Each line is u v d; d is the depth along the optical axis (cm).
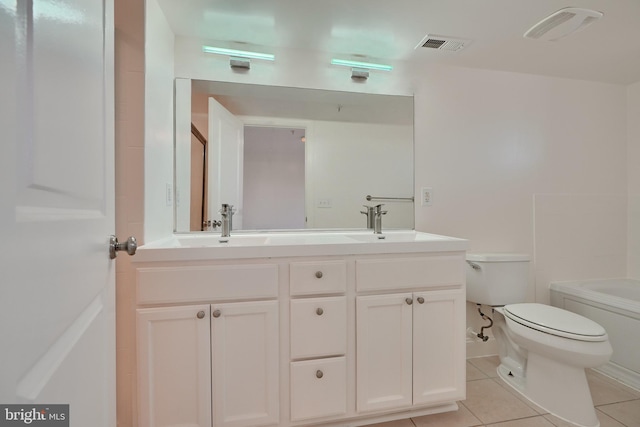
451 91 200
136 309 113
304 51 181
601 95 226
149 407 113
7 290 34
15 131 36
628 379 174
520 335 156
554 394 148
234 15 147
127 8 122
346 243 131
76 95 54
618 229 231
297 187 185
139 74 124
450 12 145
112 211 75
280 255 124
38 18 41
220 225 175
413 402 137
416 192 196
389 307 134
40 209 42
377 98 192
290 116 183
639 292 212
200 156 171
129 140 124
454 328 142
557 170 219
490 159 207
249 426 120
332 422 133
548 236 218
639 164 227
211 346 117
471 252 204
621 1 135
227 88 174
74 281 52
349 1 137
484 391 165
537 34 162
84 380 57
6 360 34
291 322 125
